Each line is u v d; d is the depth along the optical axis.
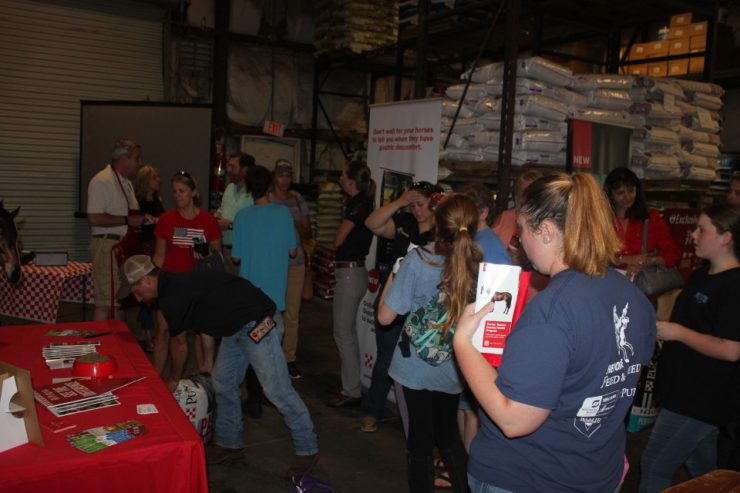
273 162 8.85
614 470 1.41
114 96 7.55
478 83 4.34
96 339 2.92
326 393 4.46
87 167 7.23
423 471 2.55
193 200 4.31
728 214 2.21
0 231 2.81
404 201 3.39
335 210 8.47
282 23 8.62
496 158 4.11
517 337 1.30
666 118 4.77
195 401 3.11
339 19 7.76
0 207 2.86
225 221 5.08
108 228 4.62
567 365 1.27
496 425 1.39
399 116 4.09
